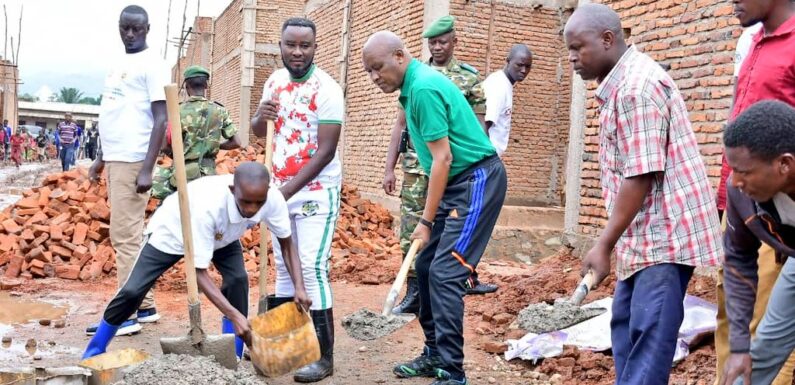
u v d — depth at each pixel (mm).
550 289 6477
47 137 45375
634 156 3088
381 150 11703
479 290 6816
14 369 3775
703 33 6414
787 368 3652
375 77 4207
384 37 4152
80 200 8961
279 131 4684
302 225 4551
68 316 6051
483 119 6188
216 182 4148
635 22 7199
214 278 7555
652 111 3082
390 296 3873
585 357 4836
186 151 5988
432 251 4500
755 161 2545
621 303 3441
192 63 33938
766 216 2789
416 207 6047
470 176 4215
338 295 7020
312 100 4496
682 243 3143
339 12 13914
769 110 2566
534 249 9680
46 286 7133
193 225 3961
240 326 3938
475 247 4195
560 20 11312
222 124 6238
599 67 3262
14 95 40281
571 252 7707
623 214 3129
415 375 4703
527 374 4828
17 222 8547
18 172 27141
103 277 7641
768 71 3506
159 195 6020
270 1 24031
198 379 3570
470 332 5730
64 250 7902
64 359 4824
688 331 4801
